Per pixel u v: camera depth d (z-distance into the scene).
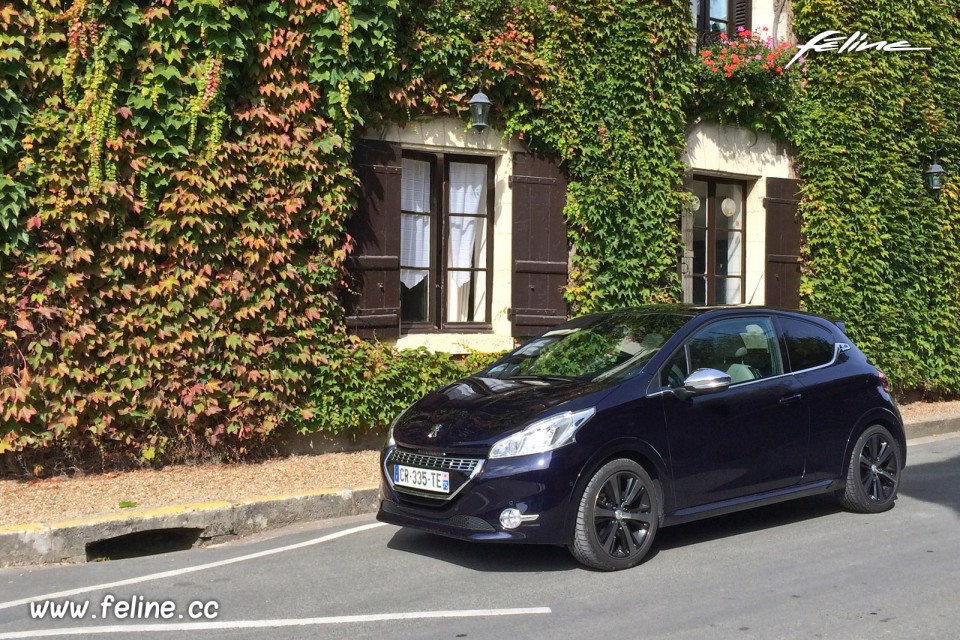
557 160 11.02
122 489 7.60
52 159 7.82
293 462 8.91
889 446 7.42
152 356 8.34
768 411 6.53
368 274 9.76
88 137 7.92
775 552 6.14
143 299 8.33
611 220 11.20
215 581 5.70
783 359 6.89
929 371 14.33
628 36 11.19
